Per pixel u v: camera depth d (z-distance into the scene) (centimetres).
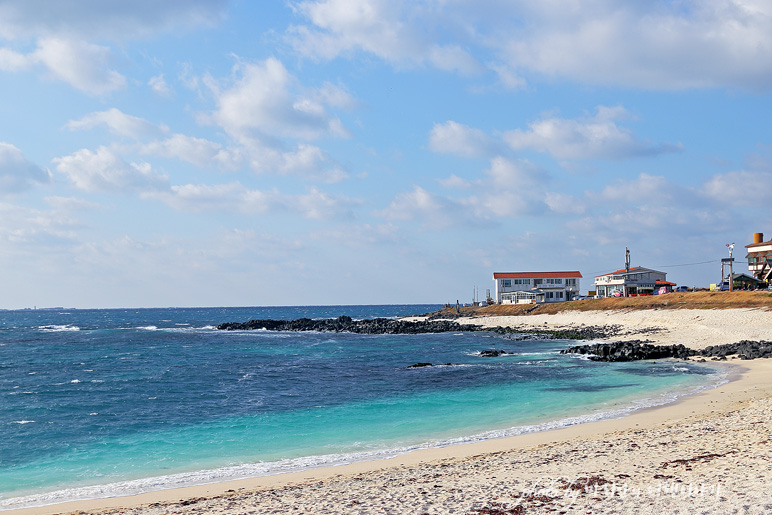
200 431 2703
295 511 1319
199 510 1412
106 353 7550
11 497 1753
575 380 3984
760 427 1903
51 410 3338
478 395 3497
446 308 16462
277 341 9462
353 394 3734
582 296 13362
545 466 1617
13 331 14325
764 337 5578
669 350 5128
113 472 2038
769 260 10169
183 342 9525
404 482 1554
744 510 1043
